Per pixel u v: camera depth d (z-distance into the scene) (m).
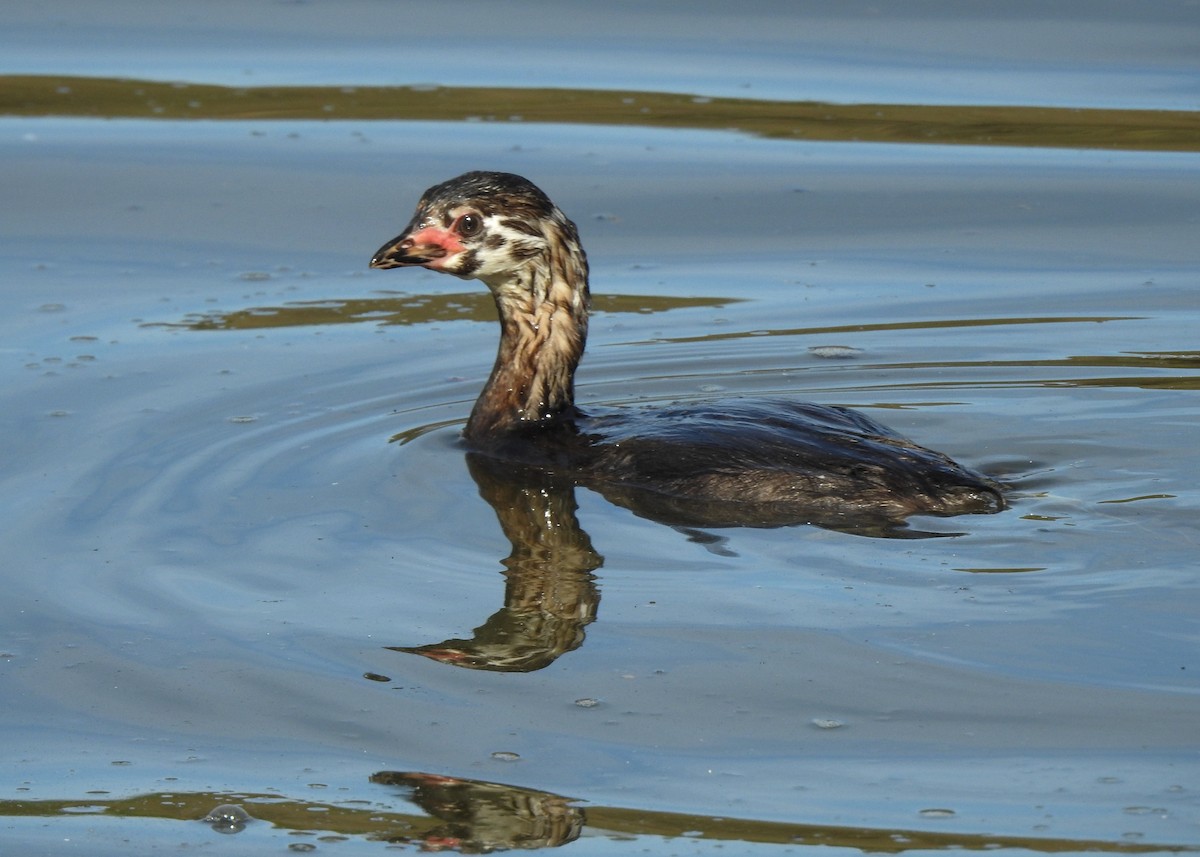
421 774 8.37
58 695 9.32
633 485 11.73
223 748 8.72
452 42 24.45
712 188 19.78
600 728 8.63
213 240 18.39
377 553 10.93
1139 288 16.61
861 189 19.80
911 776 8.04
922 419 13.11
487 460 12.56
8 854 7.83
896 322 15.94
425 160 20.47
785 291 16.97
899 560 10.27
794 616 9.62
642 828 7.76
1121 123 21.09
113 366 14.89
